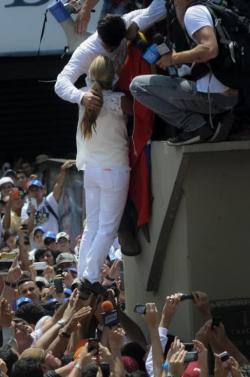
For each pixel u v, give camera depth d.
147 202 11.02
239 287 10.48
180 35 10.30
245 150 10.41
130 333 11.33
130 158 11.12
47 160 22.23
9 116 26.95
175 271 10.76
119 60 11.06
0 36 23.45
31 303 12.34
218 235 10.42
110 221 10.95
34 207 18.30
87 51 11.02
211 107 10.00
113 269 13.25
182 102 9.98
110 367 9.34
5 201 18.39
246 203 10.45
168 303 10.05
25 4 23.30
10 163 26.62
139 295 11.71
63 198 18.69
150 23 10.83
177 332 10.76
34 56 23.58
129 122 11.16
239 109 10.20
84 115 10.92
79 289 10.88
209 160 10.36
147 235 11.14
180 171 10.24
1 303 10.80
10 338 10.80
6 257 12.38
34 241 17.39
